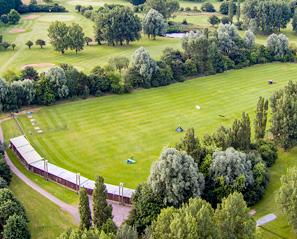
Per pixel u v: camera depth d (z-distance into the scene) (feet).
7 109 442.50
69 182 315.99
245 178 286.66
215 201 286.05
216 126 424.05
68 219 281.13
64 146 378.32
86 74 524.93
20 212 260.01
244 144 337.72
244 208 227.40
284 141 366.02
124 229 215.51
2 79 439.22
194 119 440.86
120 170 341.41
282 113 363.35
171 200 266.36
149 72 528.22
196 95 510.99
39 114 444.55
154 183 269.23
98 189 239.91
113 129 413.39
